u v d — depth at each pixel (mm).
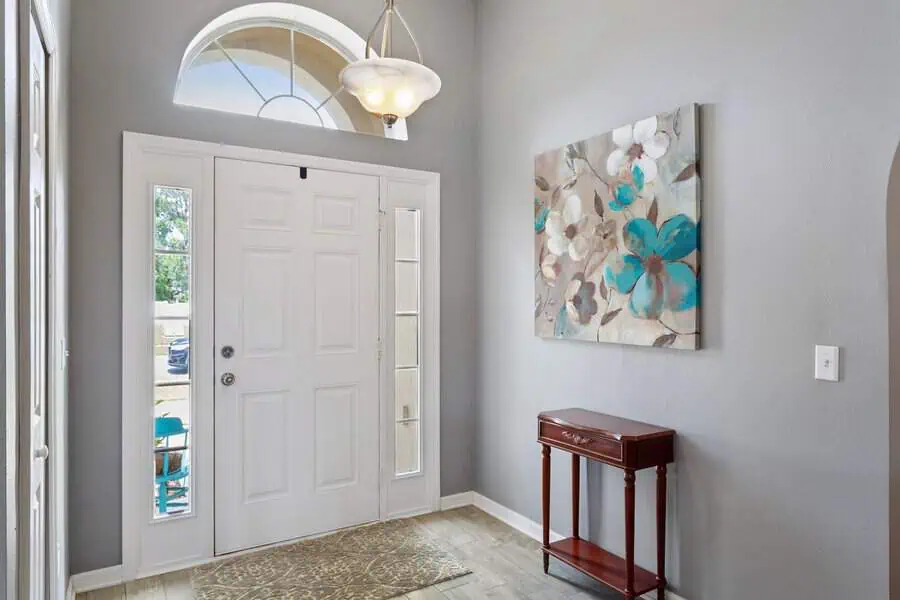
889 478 1734
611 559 2562
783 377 2004
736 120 2158
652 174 2443
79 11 2568
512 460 3332
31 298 1222
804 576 1939
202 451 2832
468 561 2836
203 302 2838
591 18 2812
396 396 3445
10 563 924
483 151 3592
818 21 1909
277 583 2605
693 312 2275
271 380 3021
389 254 3395
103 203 2613
